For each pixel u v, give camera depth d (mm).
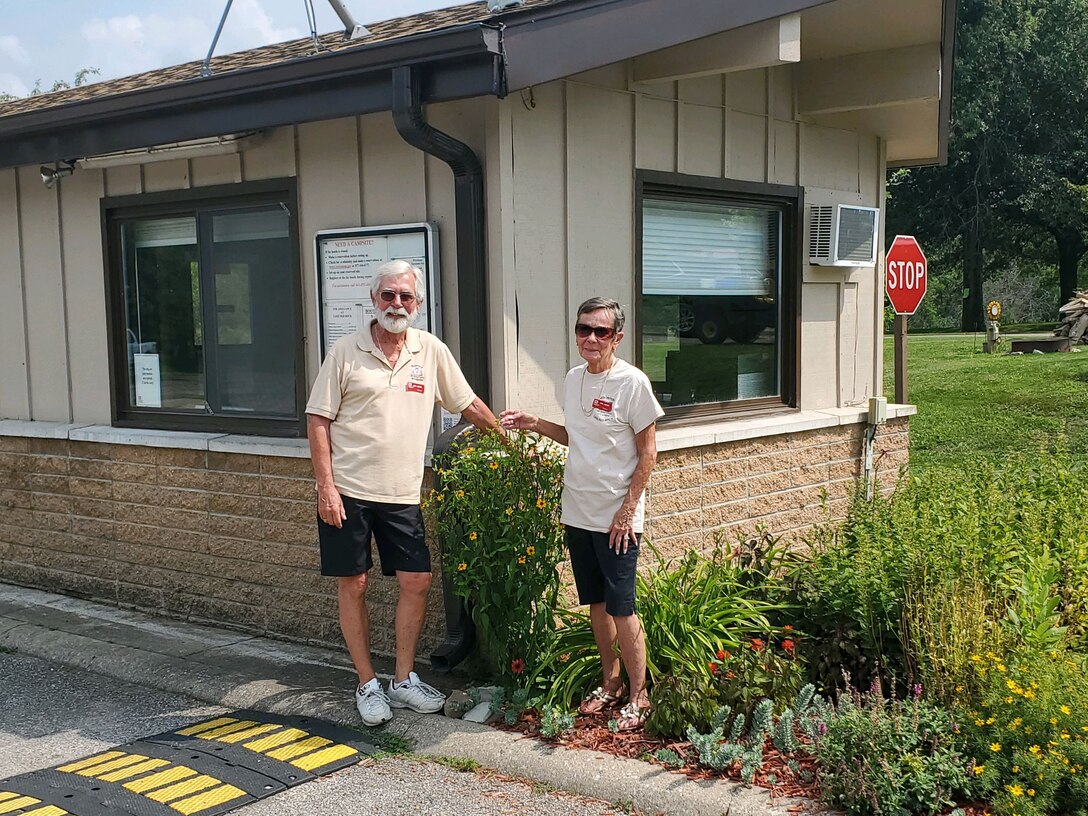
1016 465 6801
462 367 5312
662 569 5254
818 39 6320
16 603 7043
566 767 4148
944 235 36031
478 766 4332
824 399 7309
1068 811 3648
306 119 5230
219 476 6320
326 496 4629
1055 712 3773
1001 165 34812
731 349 6688
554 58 4793
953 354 21906
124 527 6828
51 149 6238
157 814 3908
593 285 5660
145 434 6629
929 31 6207
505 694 4789
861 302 7598
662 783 3963
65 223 6992
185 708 5199
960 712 3926
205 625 6477
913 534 5055
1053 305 45312
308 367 5992
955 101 33500
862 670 4680
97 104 5766
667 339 6262
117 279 6855
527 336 5336
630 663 4508
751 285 6781
